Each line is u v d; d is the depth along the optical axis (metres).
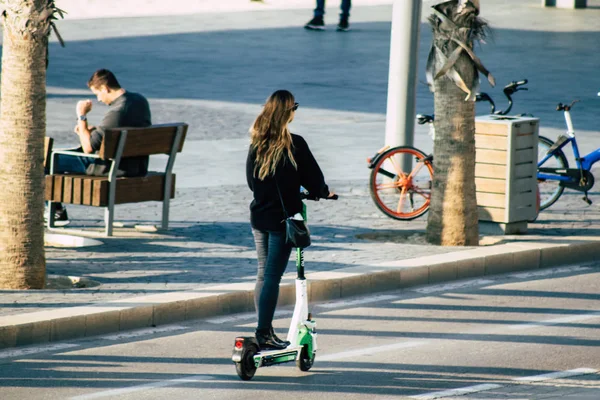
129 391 20.39
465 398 20.09
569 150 51.31
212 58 87.19
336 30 109.19
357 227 35.94
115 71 79.25
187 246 32.53
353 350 23.52
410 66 42.19
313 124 58.53
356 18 122.19
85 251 31.61
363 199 40.75
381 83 75.56
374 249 32.34
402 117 42.44
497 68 84.00
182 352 23.22
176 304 25.66
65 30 105.88
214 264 30.12
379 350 23.52
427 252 31.92
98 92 34.78
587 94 70.94
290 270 29.30
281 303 27.48
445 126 33.25
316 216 37.56
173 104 64.56
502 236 34.66
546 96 70.00
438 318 26.42
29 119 26.77
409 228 36.03
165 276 28.52
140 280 28.00
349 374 21.69
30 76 26.75
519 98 69.12
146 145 34.03
